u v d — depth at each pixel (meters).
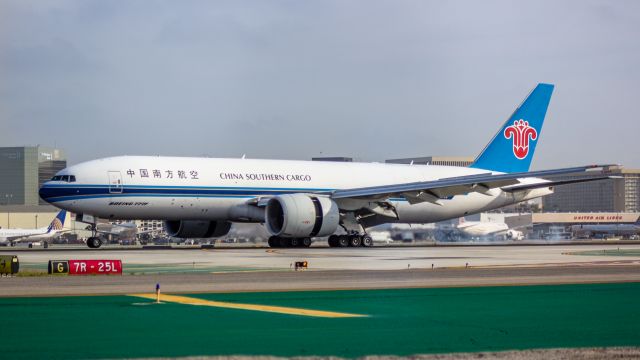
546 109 123.06
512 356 25.61
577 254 86.19
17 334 29.45
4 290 43.59
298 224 94.06
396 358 25.34
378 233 134.38
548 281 50.25
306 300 39.84
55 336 29.08
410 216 115.12
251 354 25.89
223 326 31.50
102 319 33.12
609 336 29.44
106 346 27.19
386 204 103.75
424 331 30.48
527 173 100.38
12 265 54.25
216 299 40.09
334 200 100.50
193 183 97.44
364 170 111.56
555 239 199.62
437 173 116.69
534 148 122.56
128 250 94.44
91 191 93.12
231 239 164.62
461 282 49.34
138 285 46.84
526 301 39.62
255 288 45.38
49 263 55.19
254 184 101.44
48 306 37.00
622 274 55.91
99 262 56.09
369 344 27.72
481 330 30.70
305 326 31.59
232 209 100.19
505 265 66.12
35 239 175.00
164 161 97.75
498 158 120.44
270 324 32.03
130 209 95.06
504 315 34.69
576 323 32.50
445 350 26.67
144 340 28.34
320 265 65.38
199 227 105.31
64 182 92.81
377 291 43.97
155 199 95.38
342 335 29.50
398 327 31.38
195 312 35.31
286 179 104.19
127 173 94.56
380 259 73.94
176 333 29.83
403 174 114.12
